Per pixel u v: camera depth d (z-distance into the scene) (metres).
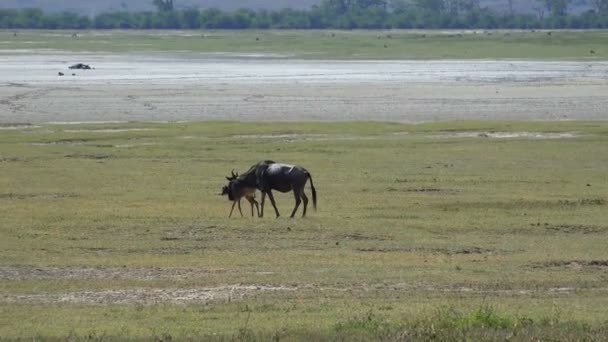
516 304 62.50
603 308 61.31
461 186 122.25
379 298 64.81
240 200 106.00
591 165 142.75
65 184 123.88
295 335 50.12
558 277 72.81
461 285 69.81
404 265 76.94
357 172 134.62
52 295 66.19
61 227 93.81
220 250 83.56
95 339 50.53
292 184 100.19
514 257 80.81
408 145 163.50
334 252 82.75
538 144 164.50
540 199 111.44
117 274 73.50
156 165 141.12
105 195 115.12
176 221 97.06
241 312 59.84
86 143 165.50
